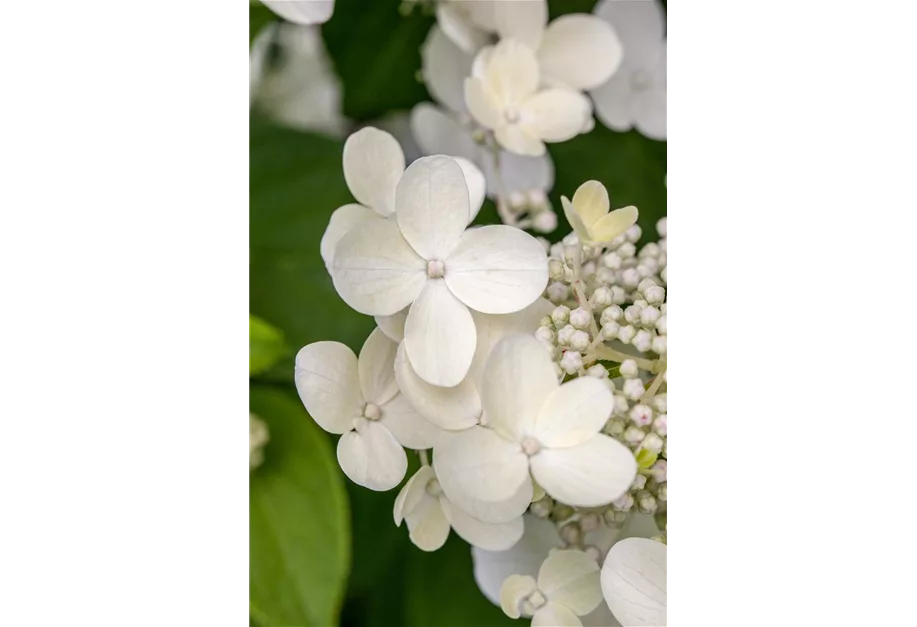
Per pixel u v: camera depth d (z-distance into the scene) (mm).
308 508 444
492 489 393
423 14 475
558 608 412
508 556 428
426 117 460
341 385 406
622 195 448
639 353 409
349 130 479
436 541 414
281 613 436
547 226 436
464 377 398
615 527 417
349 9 475
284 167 473
